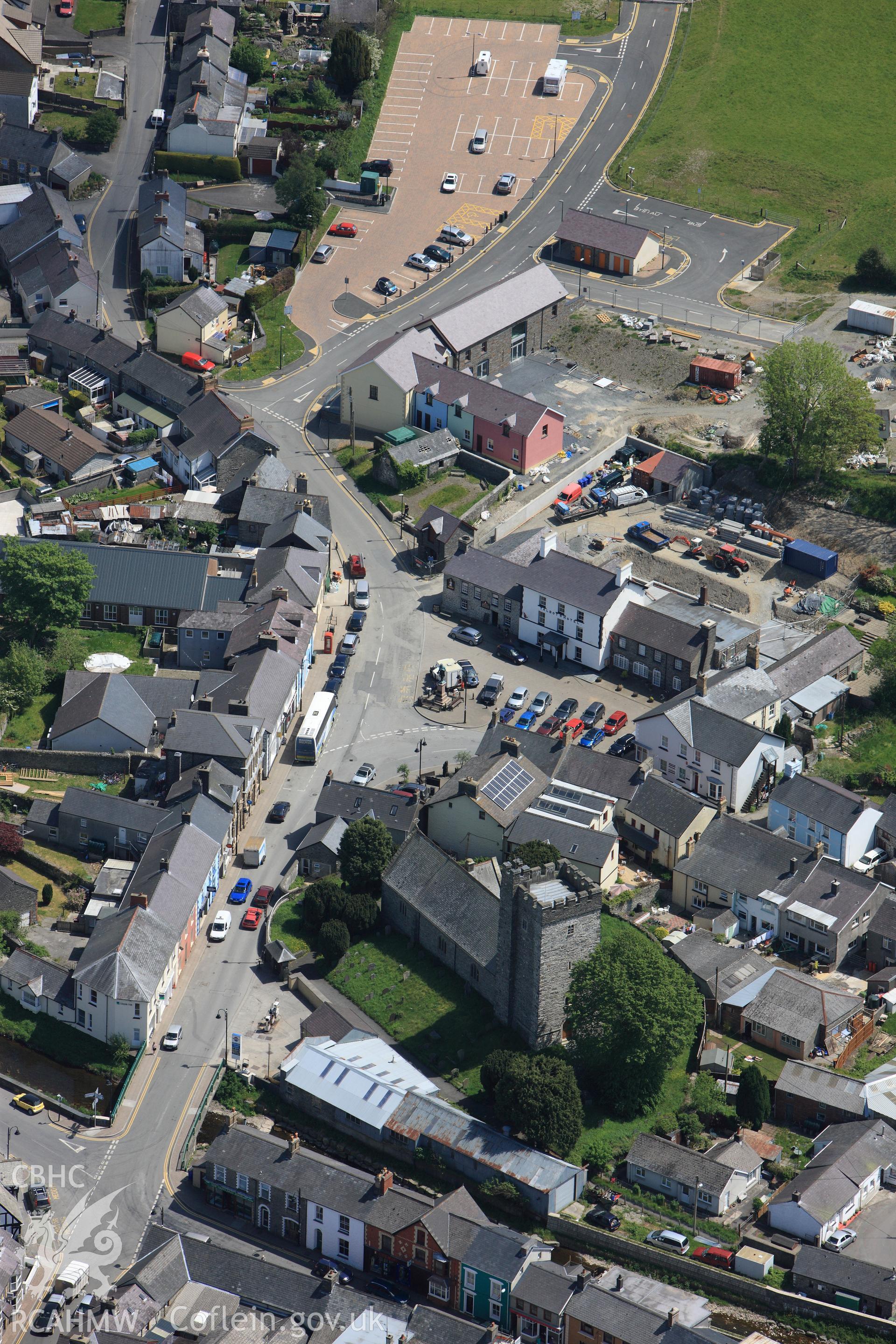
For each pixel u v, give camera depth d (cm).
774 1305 16275
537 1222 17175
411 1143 17750
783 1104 18275
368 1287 16862
